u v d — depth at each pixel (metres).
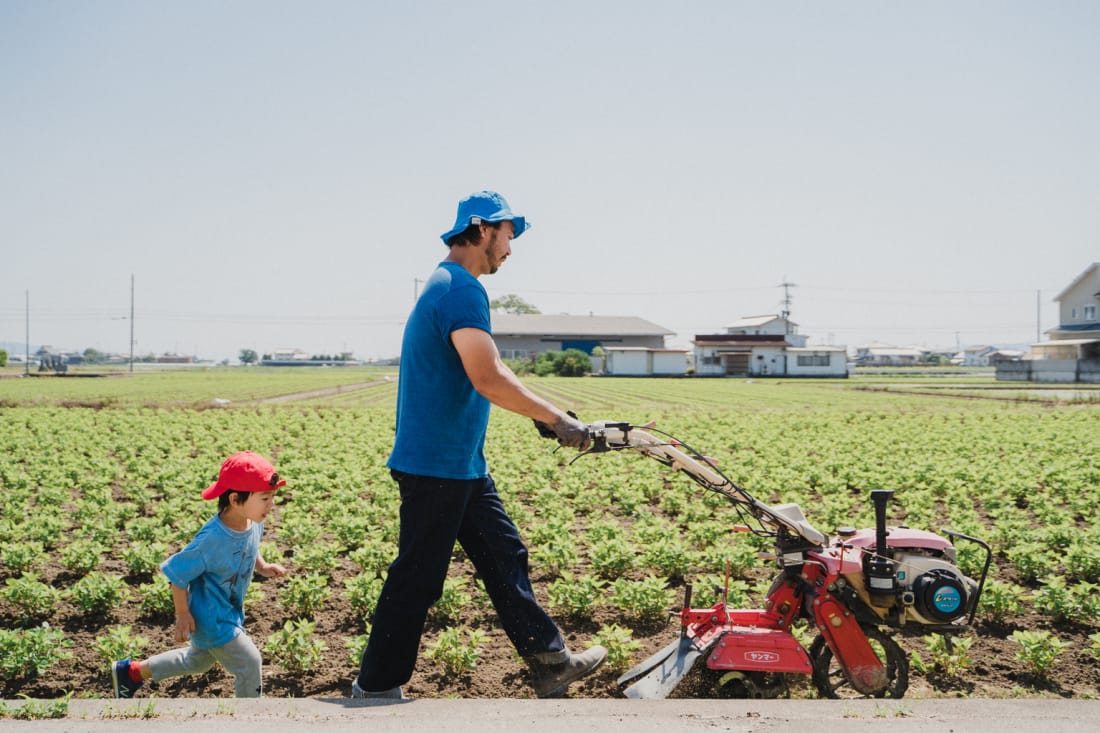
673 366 98.00
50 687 5.78
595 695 5.57
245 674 4.84
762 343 97.12
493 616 7.24
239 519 4.80
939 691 5.62
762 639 4.72
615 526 9.86
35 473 15.16
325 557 8.62
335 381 76.75
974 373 114.62
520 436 21.88
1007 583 8.02
